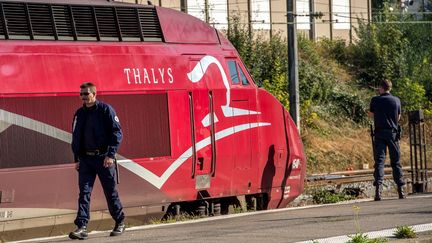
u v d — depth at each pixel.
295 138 36.81
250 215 28.81
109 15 30.89
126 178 30.14
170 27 32.59
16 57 27.91
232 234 23.16
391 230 22.72
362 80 81.06
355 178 51.34
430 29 86.38
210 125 32.81
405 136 72.44
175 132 31.59
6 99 27.41
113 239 23.02
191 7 73.81
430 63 84.44
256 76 68.69
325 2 88.75
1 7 28.28
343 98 74.62
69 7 29.88
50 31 29.27
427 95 80.94
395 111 33.09
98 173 23.44
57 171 28.39
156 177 30.94
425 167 39.25
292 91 56.44
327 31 89.00
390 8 88.94
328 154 65.88
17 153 27.53
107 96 29.88
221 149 33.16
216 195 33.06
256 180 34.72
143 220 30.80
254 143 34.53
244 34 70.50
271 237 22.19
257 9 79.62
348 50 85.19
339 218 26.12
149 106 30.98
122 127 30.14
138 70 30.88
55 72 28.72
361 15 92.25
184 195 31.89
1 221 27.17
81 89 23.11
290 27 56.53
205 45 33.59
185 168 31.84
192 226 25.81
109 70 30.09
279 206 36.38
